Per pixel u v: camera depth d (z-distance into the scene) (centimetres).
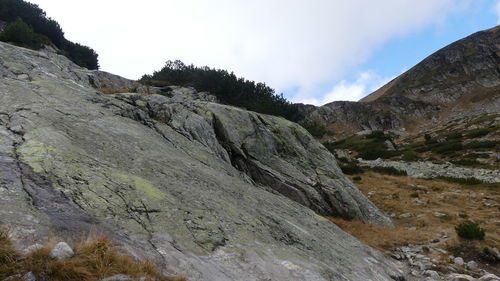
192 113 2056
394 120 11494
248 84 3975
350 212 2077
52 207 664
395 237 1786
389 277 1210
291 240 1083
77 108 1392
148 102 1978
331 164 2477
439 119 11444
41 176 763
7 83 1407
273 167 2105
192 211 916
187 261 677
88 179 833
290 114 3766
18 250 504
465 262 1476
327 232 1426
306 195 2023
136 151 1202
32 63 1844
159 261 635
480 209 2352
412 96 13600
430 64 15462
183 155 1486
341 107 12756
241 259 788
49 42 4106
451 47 15625
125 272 548
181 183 1097
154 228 755
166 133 1686
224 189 1262
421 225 2061
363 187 3056
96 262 536
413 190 2995
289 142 2388
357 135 8475
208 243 798
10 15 4331
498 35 15550
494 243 1619
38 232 567
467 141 5616
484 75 13262
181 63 4459
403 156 5553
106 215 717
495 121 7375
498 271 1399
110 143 1162
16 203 628
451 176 3681
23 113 1129
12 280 448
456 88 13100
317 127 5628
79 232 614
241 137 2134
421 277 1319
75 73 2372
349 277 994
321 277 852
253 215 1121
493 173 3625
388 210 2428
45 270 486
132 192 862
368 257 1327
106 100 1709
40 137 973
